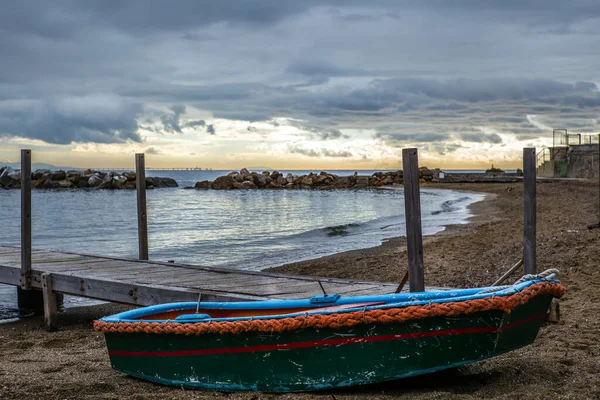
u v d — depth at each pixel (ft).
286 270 44.06
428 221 84.74
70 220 105.50
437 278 35.63
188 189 238.07
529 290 15.88
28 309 32.94
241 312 19.72
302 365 16.56
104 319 19.02
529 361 18.85
